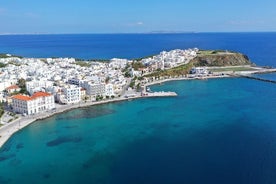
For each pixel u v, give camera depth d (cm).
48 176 14538
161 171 14662
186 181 13525
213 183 13250
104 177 14262
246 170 14388
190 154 16650
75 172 14900
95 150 17688
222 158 15925
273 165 14875
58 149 17975
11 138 19925
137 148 17838
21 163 16088
